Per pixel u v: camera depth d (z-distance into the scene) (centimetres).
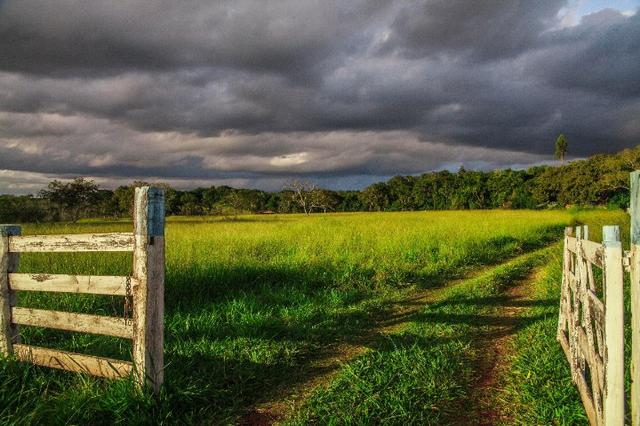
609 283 289
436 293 929
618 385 285
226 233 1830
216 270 932
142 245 400
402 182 11588
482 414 400
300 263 1098
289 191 10556
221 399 431
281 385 472
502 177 9406
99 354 520
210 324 641
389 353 545
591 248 370
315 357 557
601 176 5975
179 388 417
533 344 564
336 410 404
